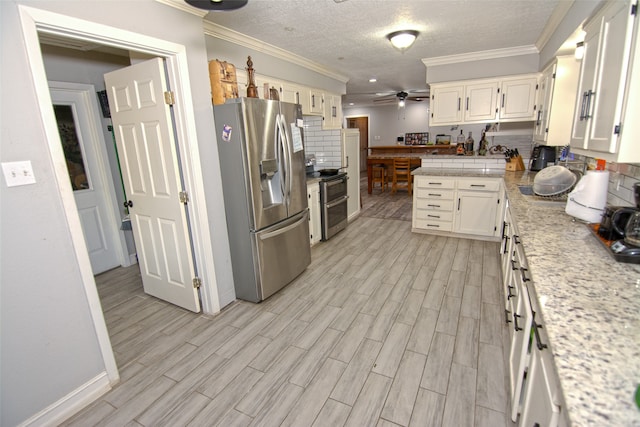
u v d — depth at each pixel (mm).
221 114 2461
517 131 4711
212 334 2365
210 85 2502
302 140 3104
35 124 1489
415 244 4055
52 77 3035
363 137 11430
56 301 1613
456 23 2990
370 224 5043
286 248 2955
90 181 3438
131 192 2713
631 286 1134
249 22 2773
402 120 10867
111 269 3654
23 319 1506
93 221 3482
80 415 1703
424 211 4344
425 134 9852
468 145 4699
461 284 2963
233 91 2627
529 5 2602
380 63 4551
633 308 997
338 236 4512
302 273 3338
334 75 5039
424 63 4395
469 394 1726
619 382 708
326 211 4211
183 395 1812
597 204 1826
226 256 2721
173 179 2383
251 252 2654
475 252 3697
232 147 2482
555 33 2904
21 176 1455
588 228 1767
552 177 2492
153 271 2842
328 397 1754
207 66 2412
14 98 1420
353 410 1663
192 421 1644
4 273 1435
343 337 2268
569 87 2967
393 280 3104
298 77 4129
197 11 2246
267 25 2863
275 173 2830
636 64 1261
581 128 1868
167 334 2385
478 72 4152
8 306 1456
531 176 3627
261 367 2006
